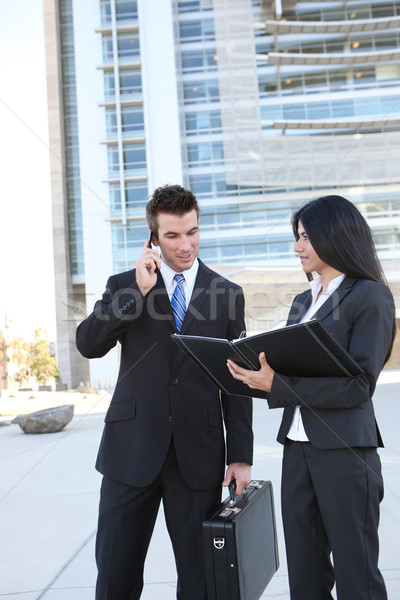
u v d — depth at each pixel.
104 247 27.62
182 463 1.61
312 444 1.42
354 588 1.34
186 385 1.65
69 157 29.27
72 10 31.44
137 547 1.63
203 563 1.62
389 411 7.72
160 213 1.62
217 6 30.22
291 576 1.49
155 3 30.19
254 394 1.49
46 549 2.80
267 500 1.80
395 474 3.80
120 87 29.77
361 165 29.31
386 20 31.94
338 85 31.23
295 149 29.27
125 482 1.59
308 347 1.24
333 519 1.38
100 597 1.59
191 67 30.05
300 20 33.97
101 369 22.89
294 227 1.63
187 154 29.00
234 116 29.25
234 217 28.03
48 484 4.32
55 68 29.69
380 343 1.36
